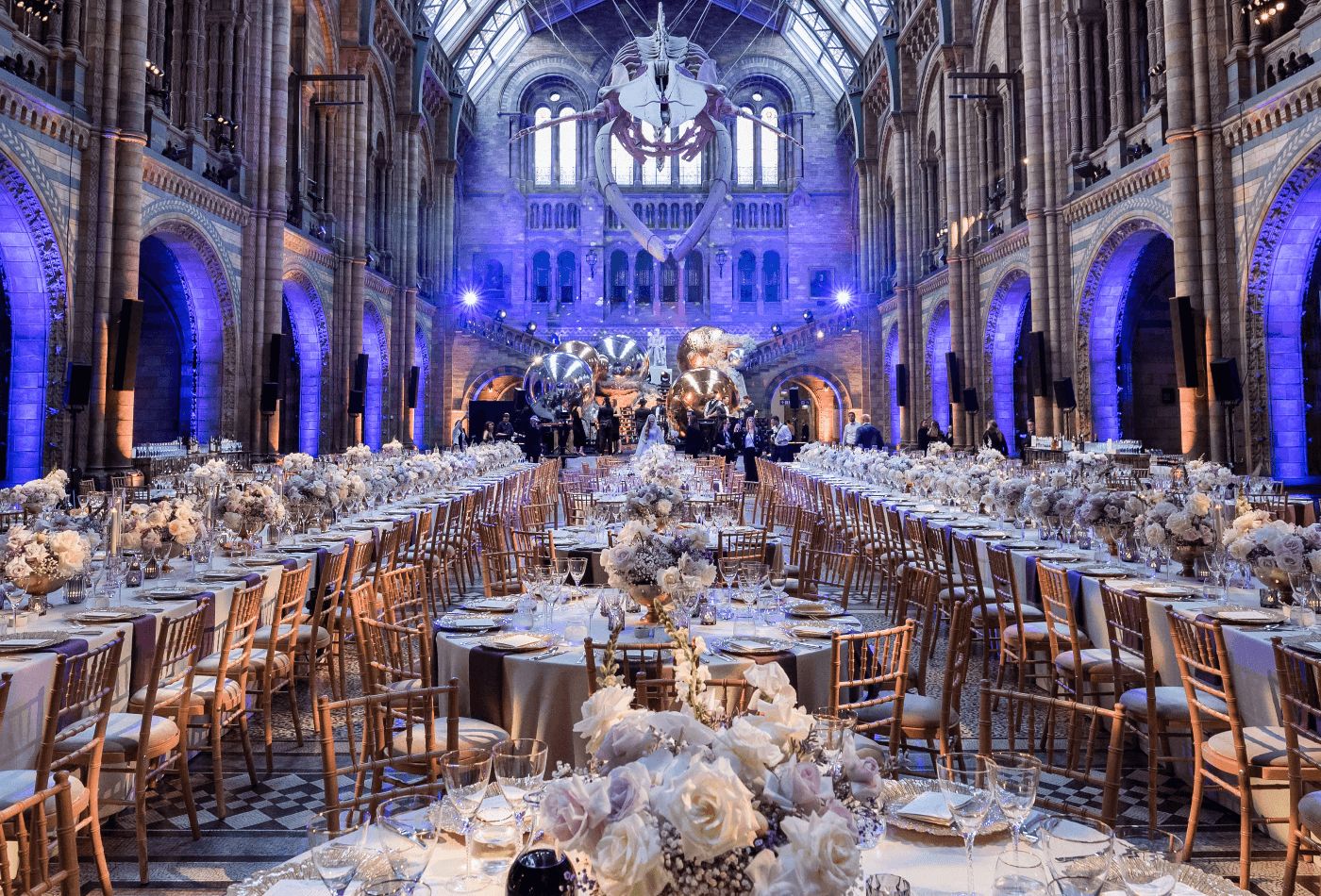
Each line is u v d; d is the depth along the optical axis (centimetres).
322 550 906
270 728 636
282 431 2844
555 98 4662
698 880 175
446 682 557
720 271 4553
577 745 488
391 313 3475
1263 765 446
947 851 266
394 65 3506
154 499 1252
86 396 1553
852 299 4475
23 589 600
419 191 4009
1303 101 1447
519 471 2594
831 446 2798
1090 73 2267
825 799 191
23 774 431
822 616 642
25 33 1530
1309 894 446
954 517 1261
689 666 252
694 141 3161
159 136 1866
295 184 2619
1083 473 1475
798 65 4619
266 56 2286
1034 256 2331
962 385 2895
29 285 1552
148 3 1884
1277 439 1592
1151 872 204
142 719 483
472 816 232
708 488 1541
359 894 200
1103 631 704
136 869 491
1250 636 518
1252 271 1589
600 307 4525
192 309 2141
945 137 3020
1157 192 1873
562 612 625
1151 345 2550
